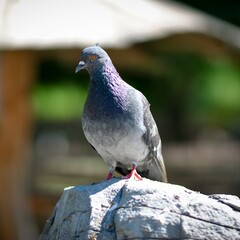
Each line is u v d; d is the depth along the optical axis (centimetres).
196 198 665
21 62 1305
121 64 1628
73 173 2139
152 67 1753
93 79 797
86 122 800
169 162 2367
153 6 1424
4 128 1321
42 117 2802
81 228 685
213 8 2383
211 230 643
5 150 1328
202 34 1278
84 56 796
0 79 1303
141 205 661
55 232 748
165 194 666
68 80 2200
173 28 1224
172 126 2812
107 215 678
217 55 1598
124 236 653
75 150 2892
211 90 2484
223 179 2055
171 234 641
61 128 3147
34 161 2280
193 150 2656
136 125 787
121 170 862
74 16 1191
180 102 2570
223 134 3128
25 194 1388
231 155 2573
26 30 1124
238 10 2384
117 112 780
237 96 2523
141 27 1201
